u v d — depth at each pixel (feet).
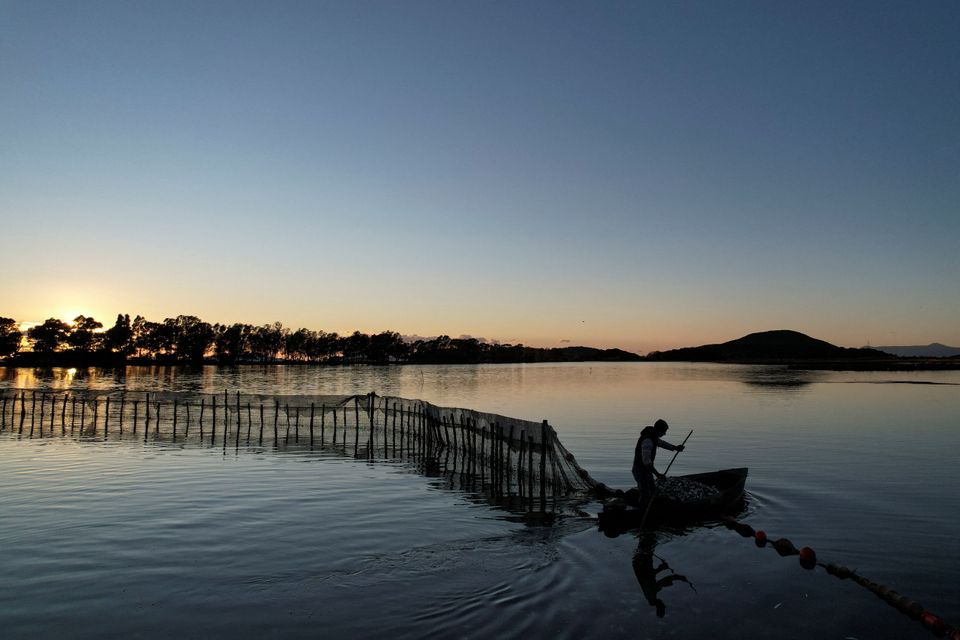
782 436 99.55
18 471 66.69
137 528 44.52
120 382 289.74
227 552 39.34
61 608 30.99
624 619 30.14
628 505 50.88
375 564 37.27
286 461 75.41
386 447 89.61
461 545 41.34
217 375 399.65
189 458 76.48
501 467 65.00
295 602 31.68
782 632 29.12
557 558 38.86
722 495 50.31
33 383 276.62
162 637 27.96
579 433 104.32
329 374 475.72
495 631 28.60
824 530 45.70
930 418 126.82
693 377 368.27
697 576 36.24
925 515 49.85
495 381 344.08
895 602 31.91
